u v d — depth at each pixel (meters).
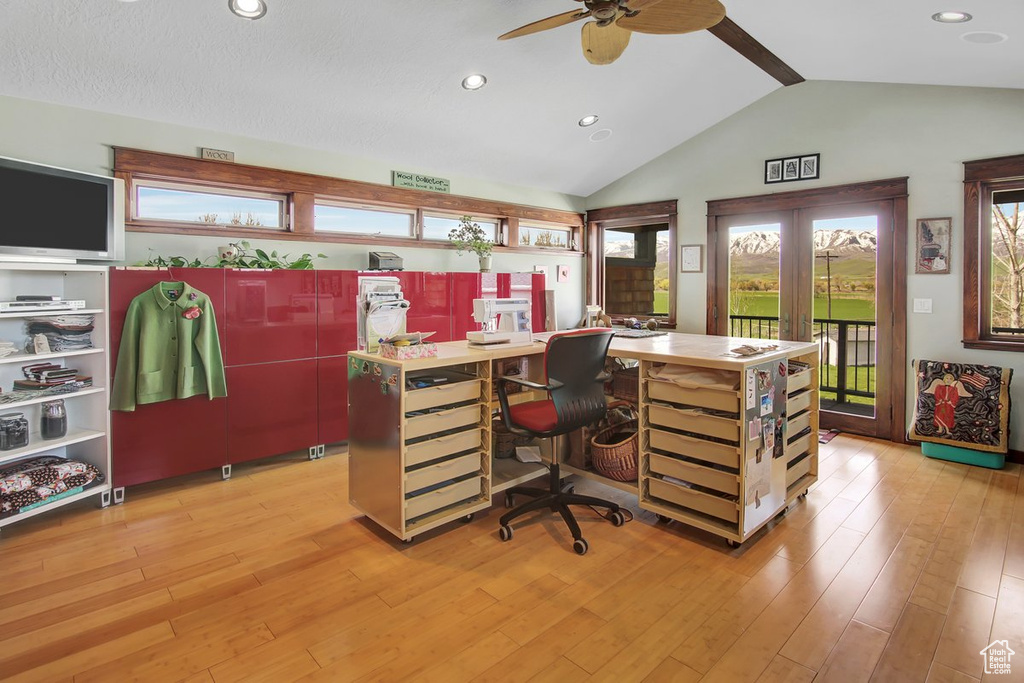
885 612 1.98
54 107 3.03
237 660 1.75
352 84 3.48
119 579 2.24
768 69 4.30
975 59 3.23
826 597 2.09
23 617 1.98
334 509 2.98
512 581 2.22
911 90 4.06
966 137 3.83
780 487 2.73
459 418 2.67
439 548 2.52
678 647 1.80
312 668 1.71
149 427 3.13
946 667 1.68
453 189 5.08
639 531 2.69
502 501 3.09
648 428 2.80
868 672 1.67
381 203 4.54
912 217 4.09
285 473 3.57
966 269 3.85
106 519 2.84
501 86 3.88
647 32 2.50
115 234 3.09
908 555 2.41
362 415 2.71
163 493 3.21
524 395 3.31
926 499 3.06
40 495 2.70
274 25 2.84
